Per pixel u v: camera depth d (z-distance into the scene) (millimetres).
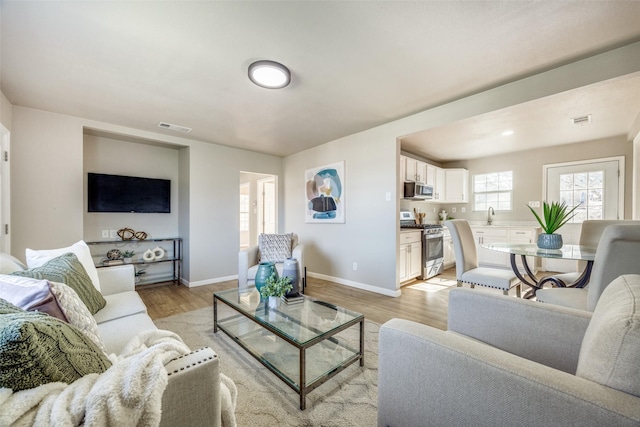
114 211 3645
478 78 2262
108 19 1560
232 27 1642
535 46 1841
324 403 1494
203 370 762
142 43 1787
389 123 3373
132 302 1814
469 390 727
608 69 1904
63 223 2953
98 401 573
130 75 2189
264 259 3504
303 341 1490
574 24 1632
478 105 2543
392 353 893
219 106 2814
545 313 1098
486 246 2725
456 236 2725
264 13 1529
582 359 729
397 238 3424
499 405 678
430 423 802
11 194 2662
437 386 786
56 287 930
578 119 3352
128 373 638
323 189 4285
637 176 3533
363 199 3730
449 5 1478
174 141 3871
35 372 584
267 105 2797
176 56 1938
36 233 2801
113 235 3738
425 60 2000
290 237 3688
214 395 785
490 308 1237
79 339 734
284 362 1773
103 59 1965
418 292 3621
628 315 618
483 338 1248
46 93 2480
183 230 4137
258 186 6383
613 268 1484
